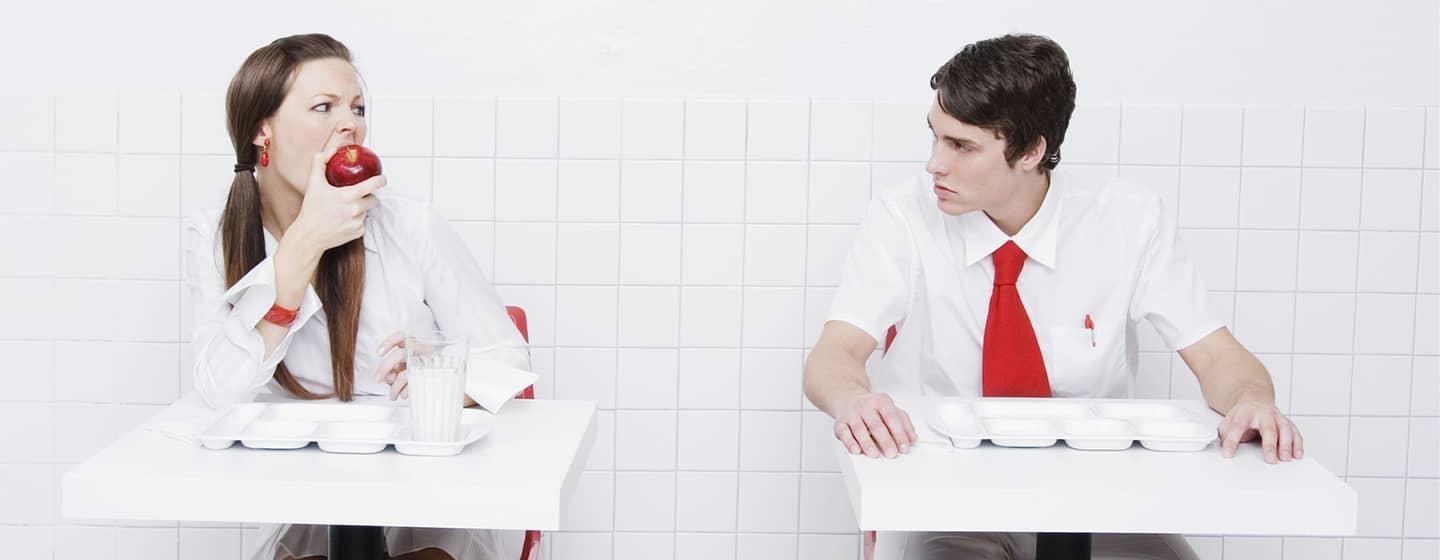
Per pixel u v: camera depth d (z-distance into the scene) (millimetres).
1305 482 1490
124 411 2766
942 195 1919
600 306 2742
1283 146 2691
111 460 1499
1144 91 2680
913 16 2666
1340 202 2709
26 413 2762
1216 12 2660
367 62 2670
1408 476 2791
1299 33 2666
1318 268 2727
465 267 2049
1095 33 2666
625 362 2760
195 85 2674
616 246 2725
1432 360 2756
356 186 1812
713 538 2820
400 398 1820
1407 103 2688
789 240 2725
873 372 2553
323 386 1990
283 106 1874
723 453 2795
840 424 1656
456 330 2027
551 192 2709
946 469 1521
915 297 2092
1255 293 2730
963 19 2666
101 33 2654
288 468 1477
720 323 2750
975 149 1859
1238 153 2691
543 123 2688
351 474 1456
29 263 2717
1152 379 2770
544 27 2670
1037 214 2018
